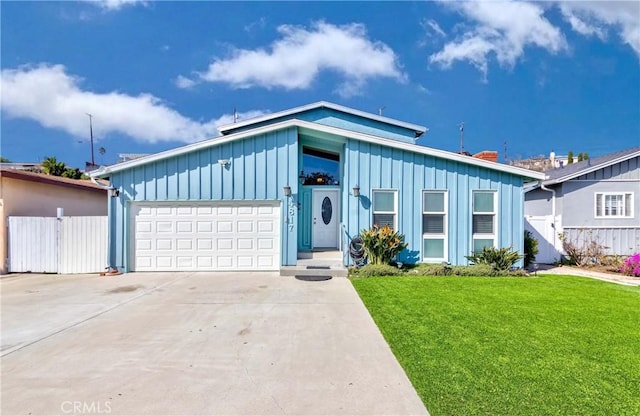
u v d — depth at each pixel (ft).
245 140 32.55
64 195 40.29
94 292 23.89
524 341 14.11
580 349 13.28
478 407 9.34
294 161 32.68
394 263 32.09
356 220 33.04
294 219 32.42
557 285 25.46
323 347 13.71
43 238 32.55
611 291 23.53
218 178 32.48
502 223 33.14
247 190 32.53
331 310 18.97
